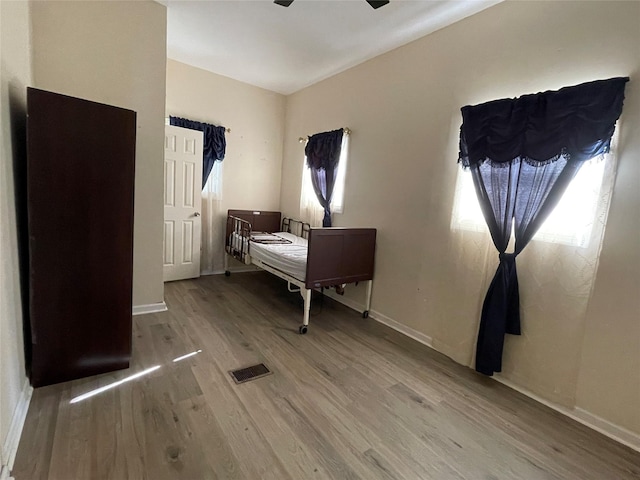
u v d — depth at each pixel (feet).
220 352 7.78
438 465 4.90
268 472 4.52
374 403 6.28
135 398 5.87
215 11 8.90
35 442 4.70
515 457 5.17
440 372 7.63
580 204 6.16
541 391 6.73
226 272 14.83
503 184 7.14
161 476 4.32
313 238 8.99
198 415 5.55
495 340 7.07
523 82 7.02
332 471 4.62
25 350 5.88
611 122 5.62
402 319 9.86
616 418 5.76
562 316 6.43
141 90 8.88
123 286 6.64
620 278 5.70
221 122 14.14
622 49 5.63
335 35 9.63
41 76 7.58
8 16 5.09
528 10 6.89
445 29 8.58
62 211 5.88
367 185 11.06
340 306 11.77
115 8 8.31
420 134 9.25
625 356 5.66
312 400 6.22
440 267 8.76
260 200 15.88
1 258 4.42
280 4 8.30
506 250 7.23
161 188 9.59
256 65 12.49
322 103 13.30
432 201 8.93
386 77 10.32
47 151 5.63
